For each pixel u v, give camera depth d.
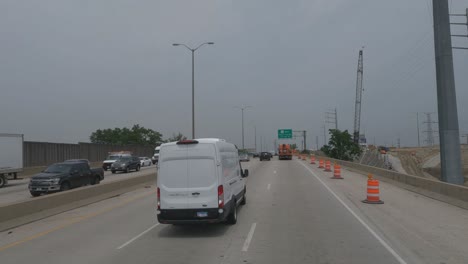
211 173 11.49
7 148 31.02
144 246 9.76
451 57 21.98
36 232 11.82
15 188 29.47
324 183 25.92
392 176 25.56
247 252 8.90
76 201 16.98
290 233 10.81
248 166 48.62
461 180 21.55
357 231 10.95
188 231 11.52
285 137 104.19
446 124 21.80
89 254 9.09
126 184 23.33
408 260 8.08
